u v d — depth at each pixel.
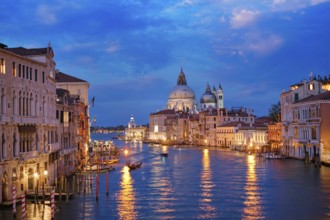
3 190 43.59
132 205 47.72
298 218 41.62
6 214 41.03
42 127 53.09
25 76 48.31
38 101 51.81
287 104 105.69
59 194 48.81
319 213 43.38
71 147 72.19
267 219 41.38
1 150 42.09
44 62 53.97
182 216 42.78
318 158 81.31
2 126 42.16
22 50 54.16
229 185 61.38
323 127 84.75
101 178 70.44
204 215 43.16
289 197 51.22
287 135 105.12
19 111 46.59
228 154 130.38
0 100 42.16
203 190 57.41
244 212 44.19
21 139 46.91
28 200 46.78
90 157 103.75
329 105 84.50
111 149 138.75
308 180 63.84
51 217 40.09
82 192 54.97
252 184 61.69
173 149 176.00
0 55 42.34
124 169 86.19
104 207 46.38
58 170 62.53
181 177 71.81
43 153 52.72
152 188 59.47
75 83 104.75
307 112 91.12
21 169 47.12
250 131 155.88
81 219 41.31
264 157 105.25
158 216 42.84
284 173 72.94
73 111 74.69
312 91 100.06
